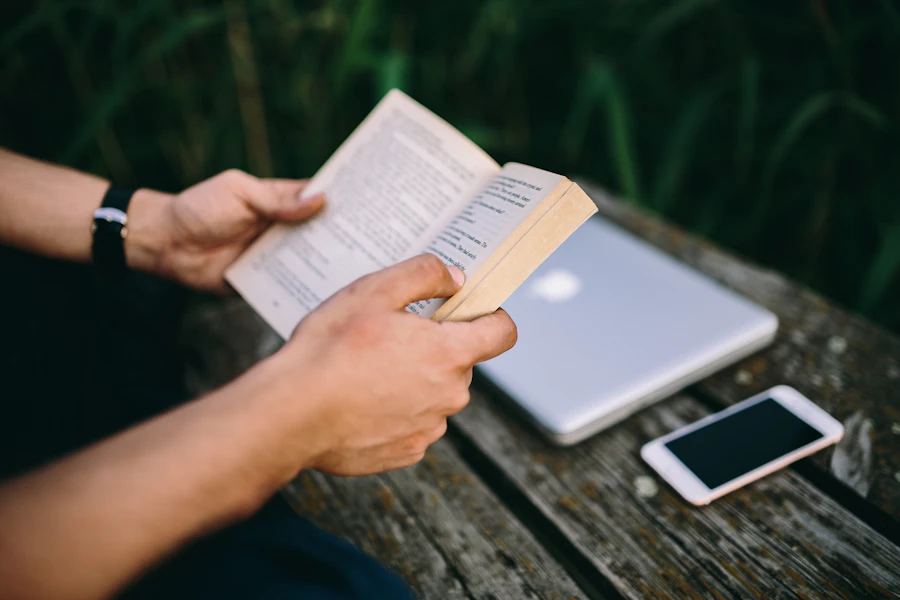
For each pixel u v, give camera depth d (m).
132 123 1.62
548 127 1.78
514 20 1.51
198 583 0.41
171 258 0.78
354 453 0.48
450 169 0.65
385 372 0.45
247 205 0.73
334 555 0.44
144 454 0.38
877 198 1.41
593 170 1.78
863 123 1.38
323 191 0.71
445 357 0.48
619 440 0.70
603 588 0.60
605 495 0.64
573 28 1.66
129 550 0.36
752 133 1.53
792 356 0.79
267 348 0.86
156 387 0.69
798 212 1.61
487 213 0.57
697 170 1.73
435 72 1.64
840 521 0.59
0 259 0.72
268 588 0.40
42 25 1.39
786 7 1.47
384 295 0.47
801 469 0.66
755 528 0.59
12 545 0.33
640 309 0.80
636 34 1.60
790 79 1.50
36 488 0.36
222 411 0.41
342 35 1.48
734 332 0.75
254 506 0.42
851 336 0.82
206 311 0.94
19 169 0.76
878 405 0.71
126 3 1.49
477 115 1.77
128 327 0.75
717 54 1.58
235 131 1.55
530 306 0.83
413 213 0.64
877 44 1.42
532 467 0.68
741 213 1.65
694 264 1.00
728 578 0.56
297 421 0.42
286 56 1.53
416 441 0.52
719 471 0.64
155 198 0.77
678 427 0.71
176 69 1.51
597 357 0.74
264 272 0.69
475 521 0.63
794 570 0.56
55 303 0.70
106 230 0.74
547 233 0.52
